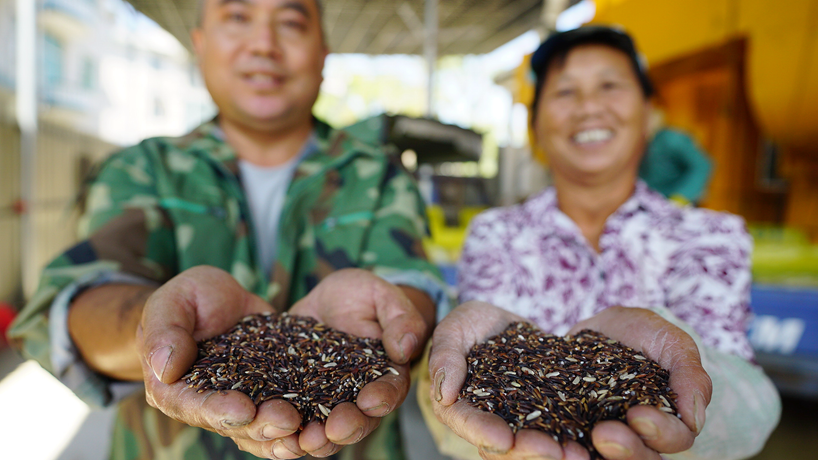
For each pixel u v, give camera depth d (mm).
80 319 412
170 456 505
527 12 3451
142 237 489
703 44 1697
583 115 594
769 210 2045
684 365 363
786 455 1076
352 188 581
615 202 643
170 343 350
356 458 535
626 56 604
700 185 1362
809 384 1025
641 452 296
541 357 418
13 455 1115
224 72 554
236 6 544
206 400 338
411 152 2182
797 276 1171
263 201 603
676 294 568
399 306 428
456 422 341
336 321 461
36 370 1631
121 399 439
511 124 2826
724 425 415
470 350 427
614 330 441
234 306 449
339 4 3309
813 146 1625
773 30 1555
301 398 377
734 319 526
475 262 665
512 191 2633
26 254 2355
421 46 4121
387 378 384
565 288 628
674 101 1944
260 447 349
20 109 2346
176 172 542
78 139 2883
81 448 1148
